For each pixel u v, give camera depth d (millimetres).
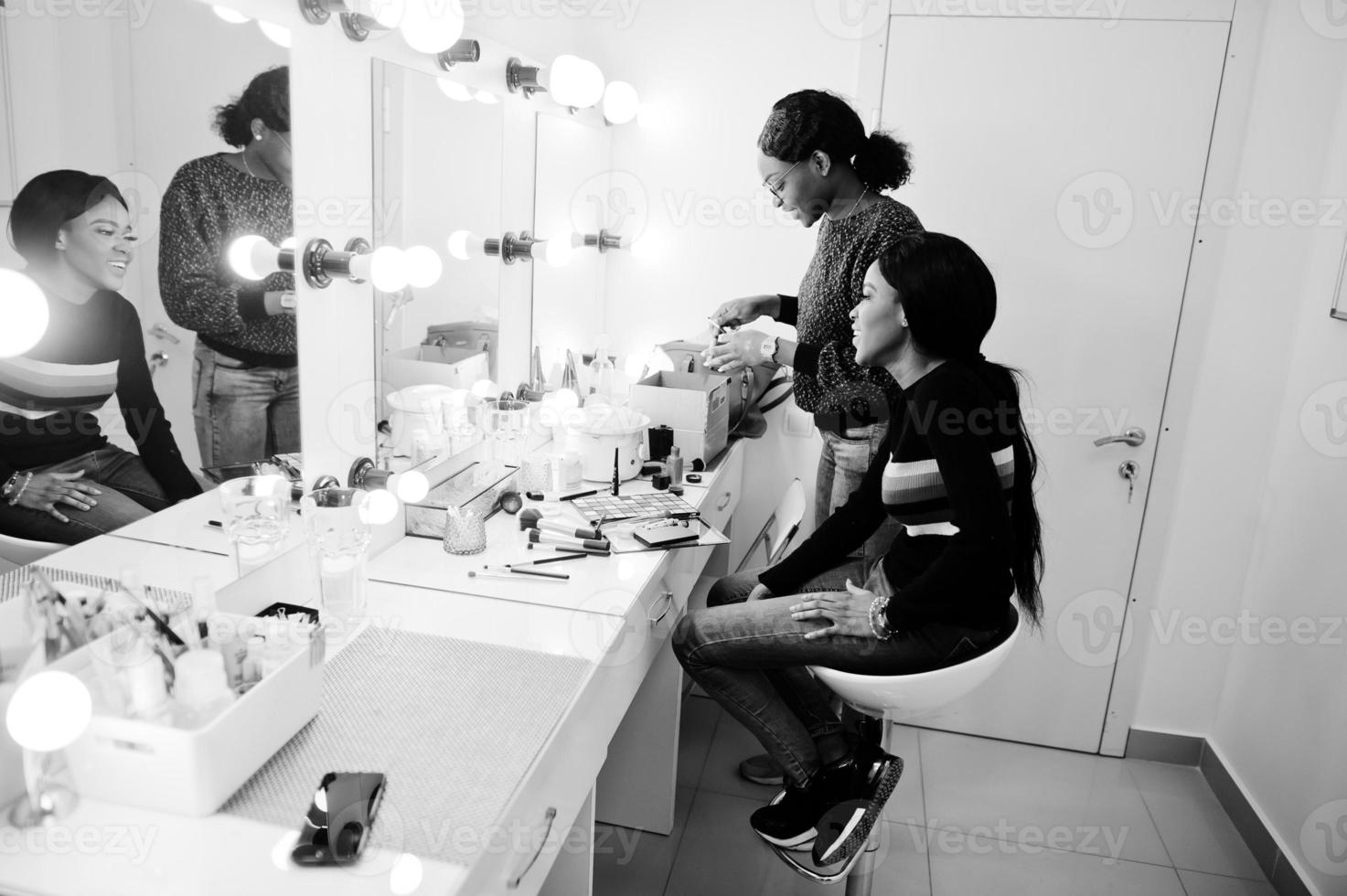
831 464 2494
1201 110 2367
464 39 1857
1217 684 2668
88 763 1013
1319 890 2029
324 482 1631
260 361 1443
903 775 2631
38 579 1021
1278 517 2396
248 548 1448
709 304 2885
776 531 2559
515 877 1126
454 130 1968
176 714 1057
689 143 2779
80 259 1093
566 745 1278
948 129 2520
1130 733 2752
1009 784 2611
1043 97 2449
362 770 1115
